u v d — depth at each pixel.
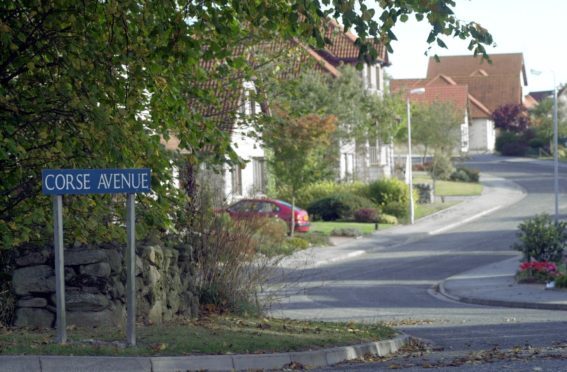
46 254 13.46
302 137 43.84
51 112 13.69
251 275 17.36
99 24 13.66
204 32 14.45
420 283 33.38
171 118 14.33
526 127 130.12
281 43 19.44
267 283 19.92
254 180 50.34
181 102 13.96
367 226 54.09
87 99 13.17
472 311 24.91
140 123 13.91
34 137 13.96
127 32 13.28
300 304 26.66
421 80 129.12
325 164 47.22
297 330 15.32
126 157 13.71
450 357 13.57
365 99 59.03
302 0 12.07
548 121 115.69
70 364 10.60
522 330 18.84
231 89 17.33
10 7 13.80
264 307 17.77
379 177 67.88
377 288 31.78
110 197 14.44
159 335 12.90
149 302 14.70
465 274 35.34
